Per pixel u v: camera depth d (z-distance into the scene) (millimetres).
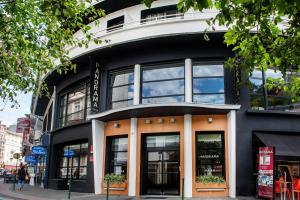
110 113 19000
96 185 20203
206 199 16359
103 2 22391
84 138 22406
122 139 20453
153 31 19375
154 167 19078
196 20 18859
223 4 7375
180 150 18406
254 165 17875
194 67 19531
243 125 18188
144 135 19562
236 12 8438
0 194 20719
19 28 10734
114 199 17031
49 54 11859
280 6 6934
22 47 10969
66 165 24969
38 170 32281
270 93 19016
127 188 19141
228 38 9820
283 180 16031
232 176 17359
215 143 18484
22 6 10484
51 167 26031
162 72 20109
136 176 18953
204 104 17219
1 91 11547
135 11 22156
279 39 9688
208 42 19281
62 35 11539
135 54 20609
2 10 10188
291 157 17000
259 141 17531
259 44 9555
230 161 17625
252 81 18969
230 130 17844
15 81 11547
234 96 18578
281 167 17531
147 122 19281
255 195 17344
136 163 19109
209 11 18969
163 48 19953
